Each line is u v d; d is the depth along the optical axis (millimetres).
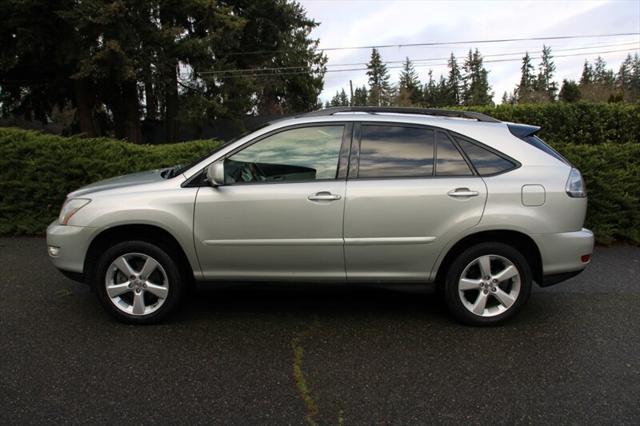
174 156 7645
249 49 31250
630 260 6070
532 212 3852
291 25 31422
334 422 2734
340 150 3949
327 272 3955
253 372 3281
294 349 3629
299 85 34938
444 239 3852
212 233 3879
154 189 3932
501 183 3861
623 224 6762
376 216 3824
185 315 4285
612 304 4582
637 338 3840
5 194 7203
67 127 32812
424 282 3982
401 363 3418
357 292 4914
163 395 2986
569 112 9156
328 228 3844
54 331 3906
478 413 2824
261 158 3982
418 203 3811
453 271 3957
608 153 6883
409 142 3965
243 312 4367
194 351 3578
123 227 3963
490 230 3881
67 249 3945
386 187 3830
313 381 3172
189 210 3863
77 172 7211
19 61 25266
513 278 3980
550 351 3605
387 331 3961
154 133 34000
